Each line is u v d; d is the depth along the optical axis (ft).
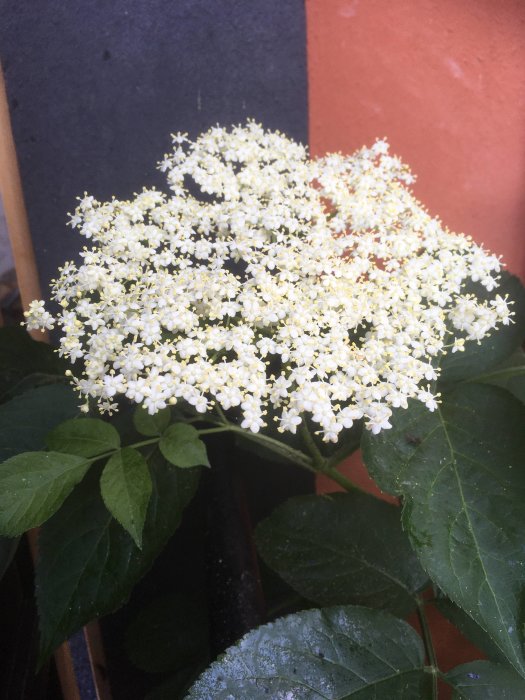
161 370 0.72
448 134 1.16
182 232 0.85
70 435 0.76
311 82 1.16
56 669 1.22
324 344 0.74
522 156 1.17
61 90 1.13
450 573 0.71
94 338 0.75
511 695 0.82
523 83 1.12
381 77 1.14
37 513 0.70
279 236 0.83
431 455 0.79
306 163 0.97
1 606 1.10
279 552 0.98
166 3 1.10
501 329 0.90
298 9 1.11
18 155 1.16
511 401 0.82
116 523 0.84
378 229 0.91
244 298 0.77
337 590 0.96
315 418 0.69
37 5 1.09
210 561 0.97
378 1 1.10
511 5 1.08
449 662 1.26
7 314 1.28
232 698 0.78
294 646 0.81
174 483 0.87
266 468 1.28
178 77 1.14
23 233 1.17
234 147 0.94
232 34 1.13
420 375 0.74
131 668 1.32
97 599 0.81
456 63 1.12
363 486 1.27
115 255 0.85
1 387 1.06
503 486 0.76
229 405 0.71
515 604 0.70
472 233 1.22
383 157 0.95
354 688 0.80
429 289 0.80
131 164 1.18
